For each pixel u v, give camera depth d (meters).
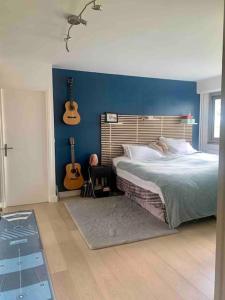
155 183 3.20
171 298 1.82
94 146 4.70
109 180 4.62
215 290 1.38
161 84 5.22
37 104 4.01
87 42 2.91
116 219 3.31
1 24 2.39
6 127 3.86
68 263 2.28
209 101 5.54
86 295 1.85
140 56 3.52
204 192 3.09
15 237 2.81
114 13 2.15
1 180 3.87
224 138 1.26
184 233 2.92
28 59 3.69
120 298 1.82
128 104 4.93
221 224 1.30
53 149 4.15
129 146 4.77
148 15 2.19
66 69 4.33
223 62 1.25
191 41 2.88
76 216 3.43
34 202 4.12
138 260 2.34
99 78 4.62
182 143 5.16
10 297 1.79
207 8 2.06
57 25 2.41
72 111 4.37
